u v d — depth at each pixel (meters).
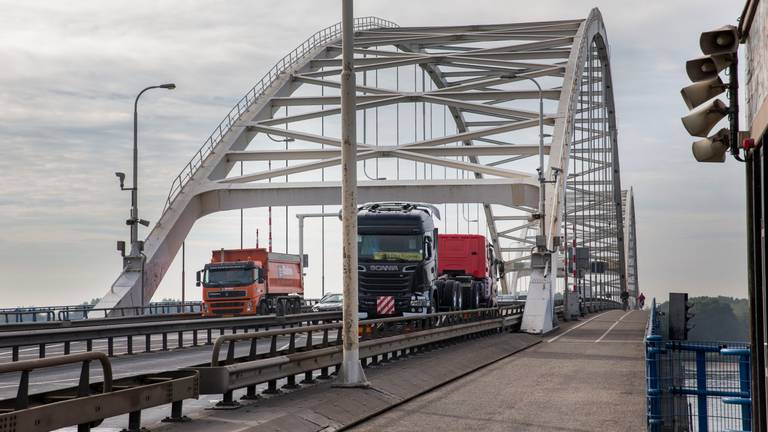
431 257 38.12
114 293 52.00
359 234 37.78
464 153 68.94
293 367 17.73
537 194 64.56
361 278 37.62
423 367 23.47
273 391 17.66
